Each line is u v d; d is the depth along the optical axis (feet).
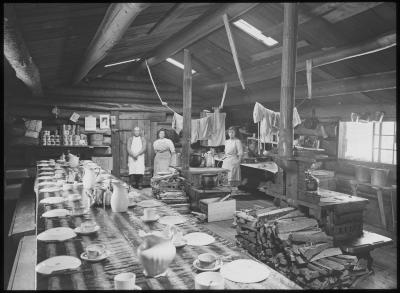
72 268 6.68
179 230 9.07
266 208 14.87
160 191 22.59
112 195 11.34
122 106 33.88
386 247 16.94
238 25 19.99
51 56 17.70
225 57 24.47
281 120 13.80
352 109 22.91
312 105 26.30
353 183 21.30
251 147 30.89
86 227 8.97
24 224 17.06
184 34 19.75
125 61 27.12
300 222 12.56
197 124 29.60
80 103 32.14
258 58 22.34
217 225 20.34
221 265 6.90
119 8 10.23
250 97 28.66
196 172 22.62
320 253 11.99
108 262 7.09
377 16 14.64
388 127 21.06
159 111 35.53
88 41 16.26
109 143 33.27
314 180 13.38
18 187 24.18
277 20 17.74
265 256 13.60
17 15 10.16
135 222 10.05
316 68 20.40
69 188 14.98
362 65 18.47
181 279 6.29
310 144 26.17
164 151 31.55
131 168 32.40
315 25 16.16
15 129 27.94
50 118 31.30
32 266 11.57
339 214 12.49
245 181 31.07
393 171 20.58
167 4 13.93
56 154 30.63
